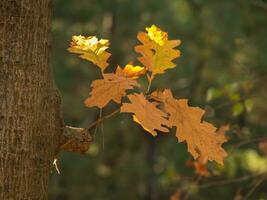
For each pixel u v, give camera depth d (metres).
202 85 18.39
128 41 19.31
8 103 2.91
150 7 18.95
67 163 18.59
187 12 18.95
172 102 3.08
